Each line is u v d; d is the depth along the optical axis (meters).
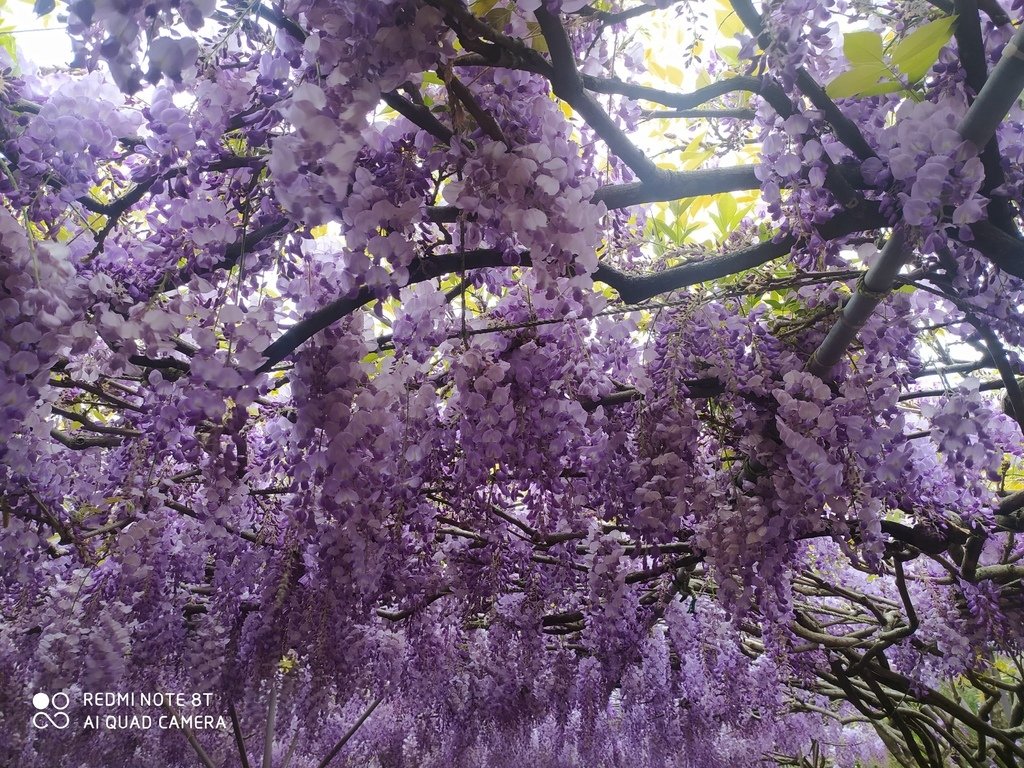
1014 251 1.20
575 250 1.05
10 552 1.93
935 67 1.16
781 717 4.25
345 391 1.39
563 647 3.56
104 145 1.17
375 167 1.15
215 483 1.35
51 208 1.19
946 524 2.13
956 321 1.69
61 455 2.16
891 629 3.12
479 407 1.47
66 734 3.30
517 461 1.56
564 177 1.04
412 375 1.50
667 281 1.47
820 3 1.04
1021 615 2.37
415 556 2.34
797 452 1.60
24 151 1.14
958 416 1.60
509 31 1.06
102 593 2.69
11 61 1.21
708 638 3.21
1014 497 2.09
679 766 3.57
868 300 1.48
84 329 1.17
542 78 1.15
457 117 1.04
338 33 0.92
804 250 1.42
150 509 2.14
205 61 1.08
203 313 1.21
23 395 1.13
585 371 1.70
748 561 1.74
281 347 1.36
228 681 2.85
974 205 1.06
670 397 1.73
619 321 1.77
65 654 2.61
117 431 2.22
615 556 2.27
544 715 3.84
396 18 0.90
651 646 3.51
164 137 1.19
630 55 1.55
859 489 1.65
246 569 2.62
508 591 2.84
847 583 3.65
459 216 1.16
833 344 1.64
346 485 1.41
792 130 1.18
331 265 1.46
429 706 3.81
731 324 1.78
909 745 4.01
